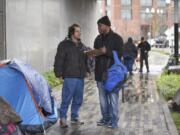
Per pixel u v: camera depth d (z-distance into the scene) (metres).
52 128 10.99
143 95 18.02
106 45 10.97
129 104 15.34
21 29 18.81
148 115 13.02
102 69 10.97
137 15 128.75
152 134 10.39
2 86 8.62
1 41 16.48
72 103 11.45
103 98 11.20
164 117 12.65
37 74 9.09
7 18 16.92
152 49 87.19
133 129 10.97
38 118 8.59
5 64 8.86
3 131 6.09
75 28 10.95
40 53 21.92
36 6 21.28
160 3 126.94
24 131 8.28
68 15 29.23
